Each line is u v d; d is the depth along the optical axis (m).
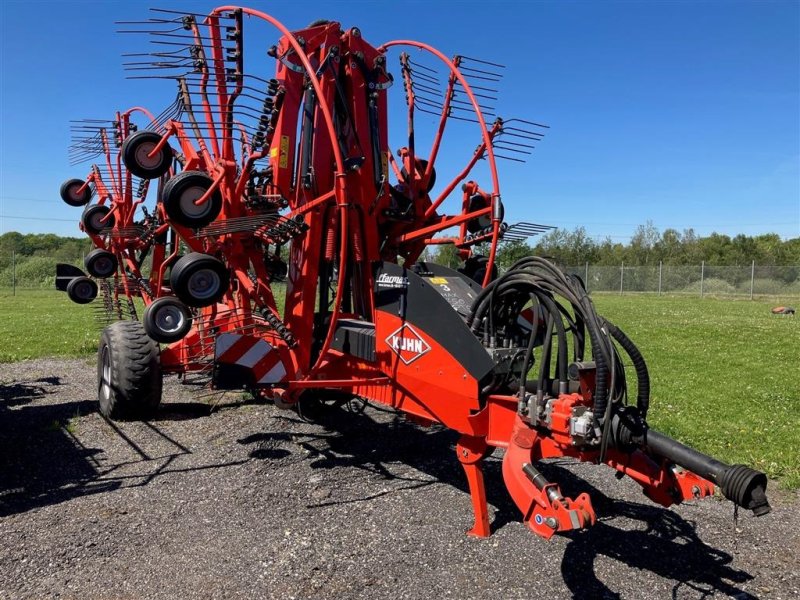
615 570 3.69
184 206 4.78
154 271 7.99
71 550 3.82
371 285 4.91
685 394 8.42
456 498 4.73
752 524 4.37
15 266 39.69
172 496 4.69
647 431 3.32
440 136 5.61
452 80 5.56
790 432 6.51
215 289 4.84
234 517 4.34
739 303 33.22
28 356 11.41
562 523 2.99
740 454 5.79
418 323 4.34
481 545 3.96
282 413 7.07
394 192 5.48
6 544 3.89
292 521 4.29
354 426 6.61
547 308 3.56
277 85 4.98
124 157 5.67
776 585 3.55
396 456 5.69
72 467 5.29
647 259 64.12
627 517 4.45
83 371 9.91
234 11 4.81
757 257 60.34
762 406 7.74
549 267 3.61
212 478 5.07
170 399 7.75
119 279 9.27
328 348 5.04
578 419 3.25
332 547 3.91
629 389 8.59
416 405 4.41
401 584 3.49
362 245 5.05
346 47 5.09
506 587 3.48
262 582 3.49
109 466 5.33
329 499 4.68
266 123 5.02
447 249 7.51
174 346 6.91
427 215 5.55
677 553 3.92
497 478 5.16
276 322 5.00
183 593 3.37
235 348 4.66
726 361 11.54
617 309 27.08
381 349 4.66
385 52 5.40
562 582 3.54
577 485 5.09
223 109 5.05
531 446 3.45
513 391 3.89
